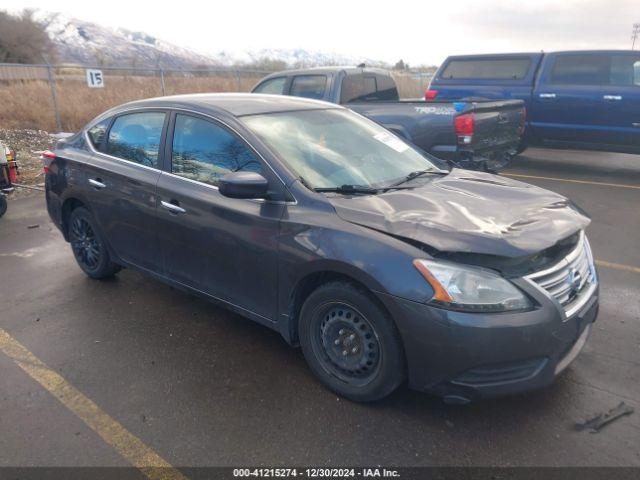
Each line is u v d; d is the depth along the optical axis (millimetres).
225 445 2826
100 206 4504
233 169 3578
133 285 4871
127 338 3930
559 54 9992
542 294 2746
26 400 3223
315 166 3516
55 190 5000
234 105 3918
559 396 3180
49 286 4867
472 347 2656
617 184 8773
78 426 2990
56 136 13164
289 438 2867
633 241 5895
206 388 3316
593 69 9641
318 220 3109
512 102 8445
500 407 3086
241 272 3512
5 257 5633
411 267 2750
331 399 3182
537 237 2857
